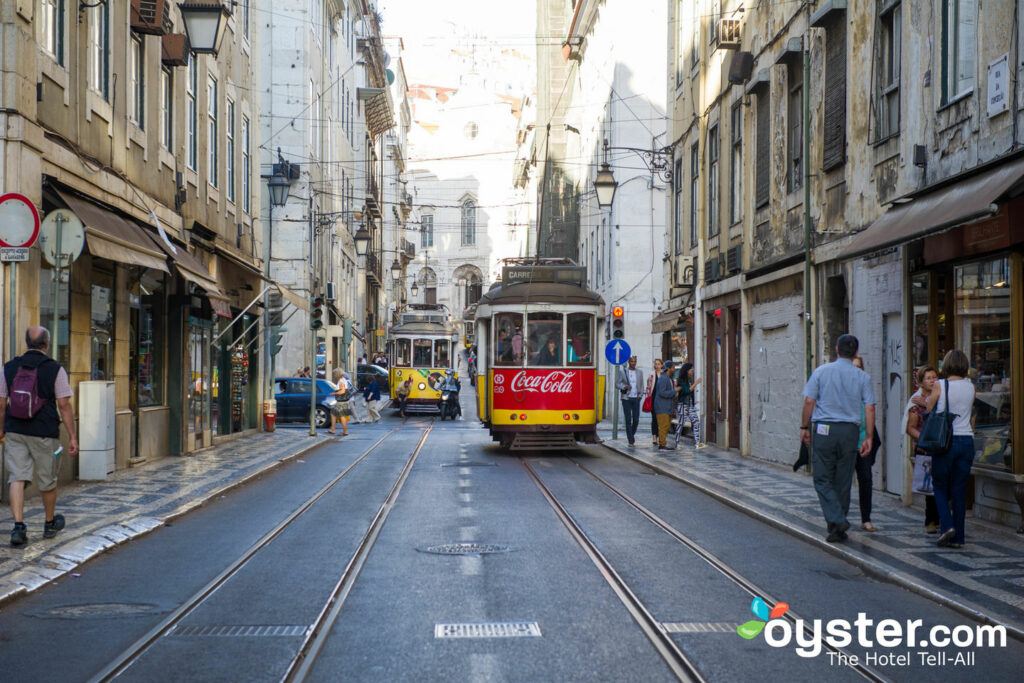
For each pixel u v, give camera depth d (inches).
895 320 588.7
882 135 604.4
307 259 1705.2
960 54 497.7
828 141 688.4
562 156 2534.5
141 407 801.6
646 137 1638.8
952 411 405.7
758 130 858.1
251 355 1219.2
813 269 714.2
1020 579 346.3
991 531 449.7
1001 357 452.1
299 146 1705.2
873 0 610.5
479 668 247.0
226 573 362.6
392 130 3361.2
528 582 349.1
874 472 614.5
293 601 319.6
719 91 977.5
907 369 547.5
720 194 981.8
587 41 2078.0
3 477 510.6
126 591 335.9
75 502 530.0
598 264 1897.1
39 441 407.5
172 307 860.6
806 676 243.6
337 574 362.0
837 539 421.7
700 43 1040.2
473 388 2829.7
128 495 566.3
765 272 836.0
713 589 339.9
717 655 260.4
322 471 758.5
